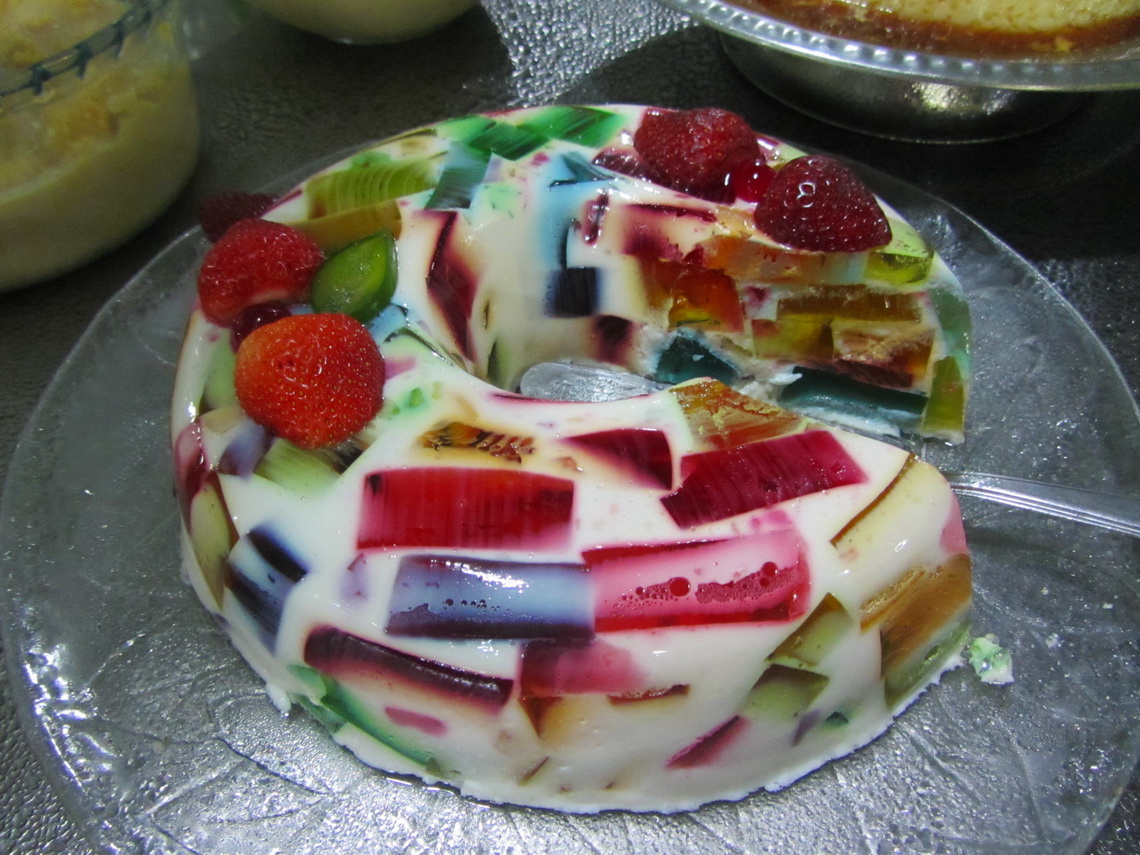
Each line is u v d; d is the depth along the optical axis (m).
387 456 0.32
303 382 0.31
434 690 0.31
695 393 0.34
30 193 0.41
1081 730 0.34
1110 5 0.46
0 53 0.42
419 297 0.36
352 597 0.31
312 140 0.51
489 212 0.39
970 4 0.46
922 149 0.50
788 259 0.39
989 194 0.48
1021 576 0.37
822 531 0.31
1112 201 0.48
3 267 0.43
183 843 0.32
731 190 0.40
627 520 0.31
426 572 0.31
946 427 0.42
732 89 0.53
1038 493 0.38
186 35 0.55
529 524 0.31
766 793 0.34
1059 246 0.47
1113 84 0.41
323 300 0.35
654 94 0.53
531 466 0.32
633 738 0.31
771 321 0.41
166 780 0.33
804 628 0.31
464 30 0.56
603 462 0.32
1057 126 0.51
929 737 0.34
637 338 0.43
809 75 0.48
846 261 0.39
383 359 0.34
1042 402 0.42
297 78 0.54
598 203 0.40
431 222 0.38
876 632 0.32
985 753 0.34
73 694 0.34
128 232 0.45
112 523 0.38
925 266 0.39
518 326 0.42
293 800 0.33
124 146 0.43
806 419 0.34
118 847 0.32
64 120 0.41
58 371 0.41
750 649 0.30
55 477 0.39
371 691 0.31
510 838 0.32
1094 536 0.38
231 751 0.34
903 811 0.33
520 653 0.30
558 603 0.30
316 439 0.32
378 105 0.52
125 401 0.41
